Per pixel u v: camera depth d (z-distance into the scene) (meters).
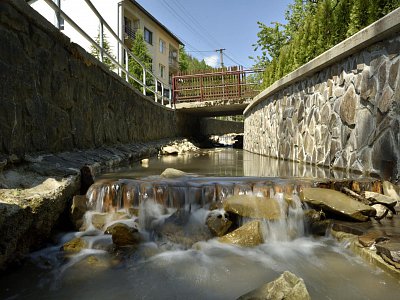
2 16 3.31
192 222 3.42
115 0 19.34
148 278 2.54
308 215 3.36
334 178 4.12
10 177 3.03
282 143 8.24
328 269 2.62
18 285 2.41
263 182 3.84
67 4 19.75
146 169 5.94
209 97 16.03
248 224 3.22
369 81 4.32
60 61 4.73
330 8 6.39
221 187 3.69
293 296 1.90
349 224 3.12
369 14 4.90
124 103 8.30
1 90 3.26
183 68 37.12
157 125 12.47
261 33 18.84
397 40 3.75
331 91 5.47
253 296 1.99
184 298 2.26
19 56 3.63
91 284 2.44
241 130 32.19
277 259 2.86
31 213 2.52
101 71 6.55
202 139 21.08
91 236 3.14
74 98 5.25
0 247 2.22
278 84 7.99
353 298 2.17
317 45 6.56
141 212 3.50
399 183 3.65
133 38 23.92
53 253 2.86
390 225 3.03
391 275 2.26
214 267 2.71
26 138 3.74
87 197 3.58
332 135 5.43
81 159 4.87
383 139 3.99
